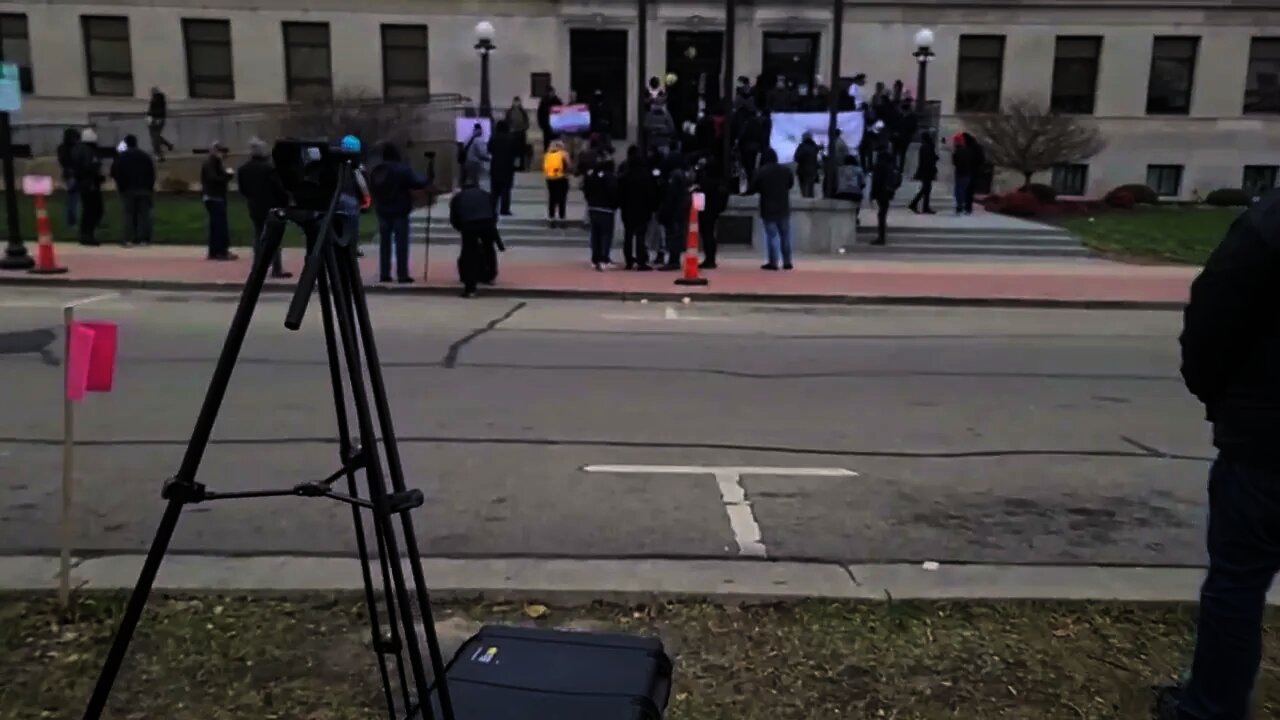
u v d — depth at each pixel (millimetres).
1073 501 5719
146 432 6746
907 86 33469
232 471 5945
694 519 5258
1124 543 5070
